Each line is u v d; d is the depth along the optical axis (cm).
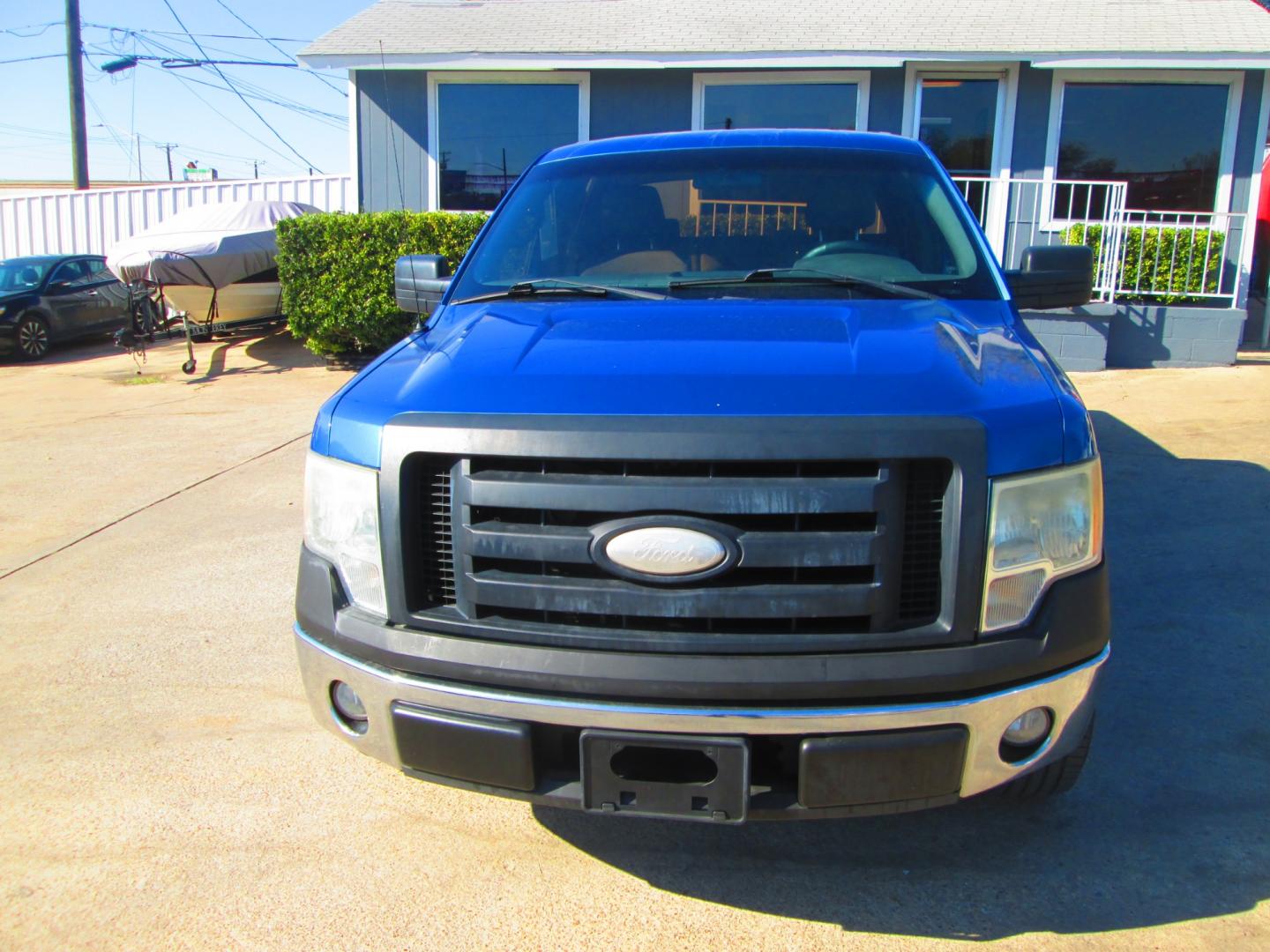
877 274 319
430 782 229
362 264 1152
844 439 202
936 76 1170
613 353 242
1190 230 1062
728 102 1227
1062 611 217
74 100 2280
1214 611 428
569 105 1257
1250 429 759
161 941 242
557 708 210
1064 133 1158
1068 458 220
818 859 271
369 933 244
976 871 263
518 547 213
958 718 208
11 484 705
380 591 229
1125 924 242
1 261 1570
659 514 207
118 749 334
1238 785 300
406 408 229
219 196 1722
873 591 207
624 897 256
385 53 1208
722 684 204
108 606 468
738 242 334
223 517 612
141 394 1110
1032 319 1023
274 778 315
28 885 264
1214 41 1089
